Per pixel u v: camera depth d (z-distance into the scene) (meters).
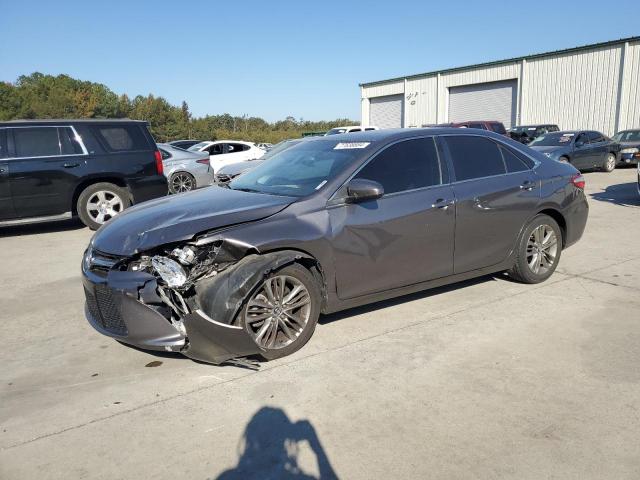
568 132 18.30
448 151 4.69
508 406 3.07
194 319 3.27
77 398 3.30
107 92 92.25
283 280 3.67
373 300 4.24
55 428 2.98
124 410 3.14
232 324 3.41
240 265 3.48
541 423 2.89
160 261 3.38
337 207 3.96
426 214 4.34
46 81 91.19
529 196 5.04
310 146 4.88
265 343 3.64
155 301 3.39
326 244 3.86
